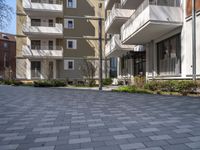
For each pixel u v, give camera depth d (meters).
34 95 12.87
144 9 12.83
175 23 12.26
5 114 7.09
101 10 32.91
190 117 5.91
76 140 4.25
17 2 30.73
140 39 16.06
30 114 7.04
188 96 10.23
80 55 32.19
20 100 10.60
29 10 28.95
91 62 30.86
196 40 11.05
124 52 22.09
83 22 32.62
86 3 32.88
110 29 23.81
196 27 11.06
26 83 27.31
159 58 15.27
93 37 32.66
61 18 31.55
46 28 29.48
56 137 4.49
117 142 4.02
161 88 12.25
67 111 7.41
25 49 29.06
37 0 30.11
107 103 8.96
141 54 19.02
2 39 59.00
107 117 6.23
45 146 3.98
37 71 30.81
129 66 22.22
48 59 30.81
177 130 4.66
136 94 11.93
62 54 30.42
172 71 13.37
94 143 4.03
